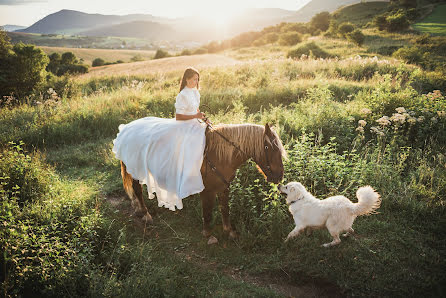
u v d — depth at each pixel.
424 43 33.53
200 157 4.07
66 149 8.20
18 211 4.25
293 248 4.30
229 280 3.84
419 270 3.80
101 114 10.09
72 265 3.54
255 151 4.00
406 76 13.47
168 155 4.16
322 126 7.52
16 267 3.27
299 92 11.66
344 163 5.60
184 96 4.02
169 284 3.62
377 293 3.56
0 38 18.44
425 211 4.78
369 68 15.91
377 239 4.34
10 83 17.77
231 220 5.01
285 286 3.81
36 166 5.65
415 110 7.85
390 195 5.12
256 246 4.40
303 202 4.18
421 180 5.49
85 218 4.15
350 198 5.17
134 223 5.05
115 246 4.07
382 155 6.27
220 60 39.75
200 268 4.11
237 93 12.00
